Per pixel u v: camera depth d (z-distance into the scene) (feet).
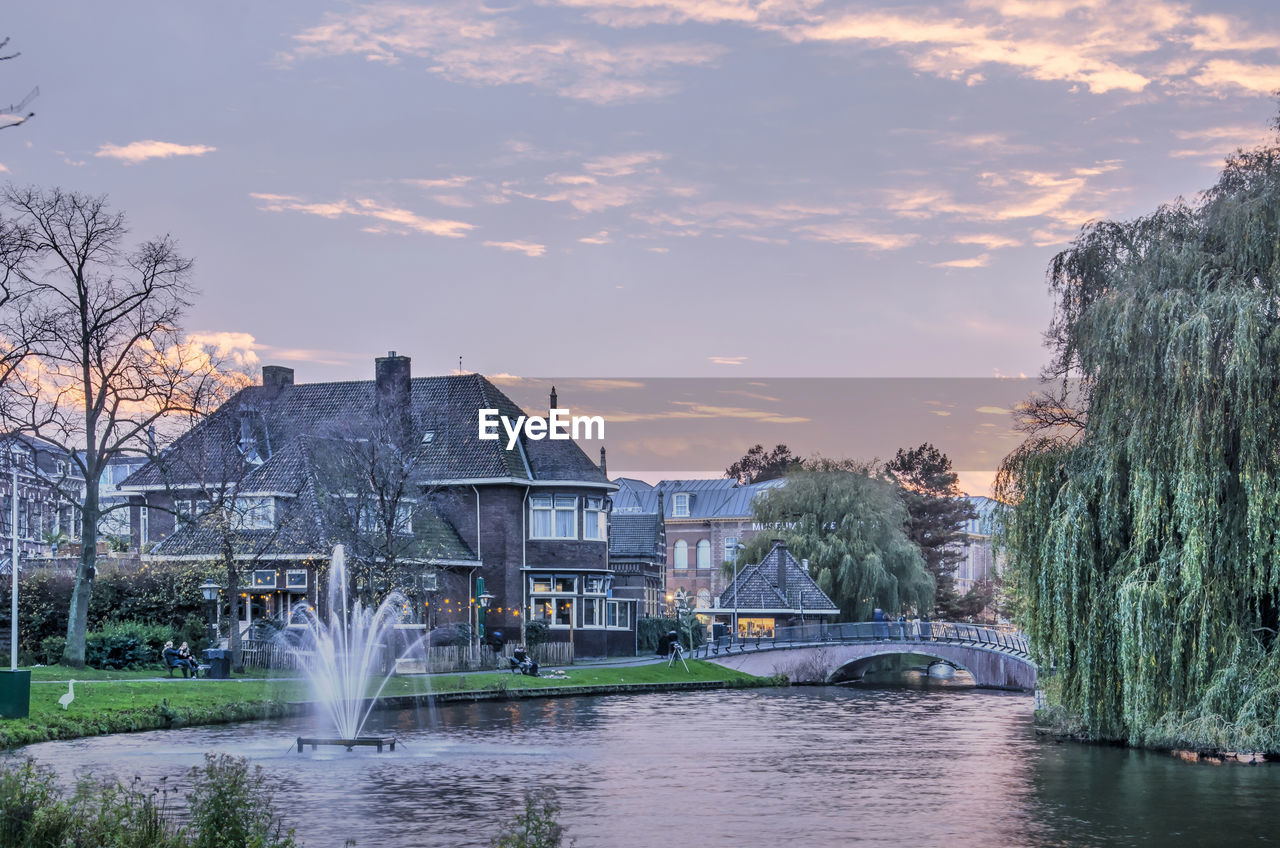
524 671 201.67
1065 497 115.03
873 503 306.14
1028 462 120.06
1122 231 119.14
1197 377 104.99
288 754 116.37
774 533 308.60
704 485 468.34
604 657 248.73
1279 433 103.96
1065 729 135.03
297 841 79.46
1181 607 106.22
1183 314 107.04
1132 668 108.27
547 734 139.54
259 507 193.26
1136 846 80.18
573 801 95.61
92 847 57.16
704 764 116.88
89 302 162.09
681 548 459.32
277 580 203.72
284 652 181.37
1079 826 86.22
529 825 58.95
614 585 308.40
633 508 460.55
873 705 192.34
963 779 107.34
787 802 96.02
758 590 285.84
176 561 199.11
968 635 246.27
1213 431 105.19
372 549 185.57
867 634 254.68
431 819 86.58
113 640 168.55
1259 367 103.30
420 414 228.63
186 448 206.39
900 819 89.04
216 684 153.69
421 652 197.26
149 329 164.96
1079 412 118.52
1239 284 105.91
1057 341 121.08
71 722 122.93
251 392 221.87
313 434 215.10
